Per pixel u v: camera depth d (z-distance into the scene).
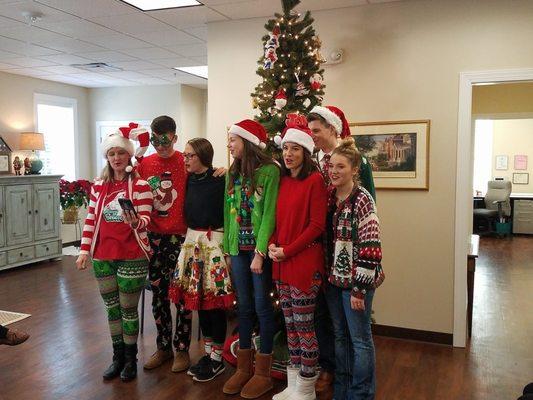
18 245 6.05
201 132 8.69
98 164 8.45
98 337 3.67
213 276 2.81
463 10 3.48
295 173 2.54
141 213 2.80
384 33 3.69
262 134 2.69
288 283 2.49
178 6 3.91
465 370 3.15
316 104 3.29
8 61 6.09
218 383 2.91
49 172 7.68
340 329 2.46
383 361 3.31
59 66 6.43
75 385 2.88
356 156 2.30
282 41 3.24
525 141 9.52
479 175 9.91
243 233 2.67
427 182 3.64
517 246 7.98
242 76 4.23
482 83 3.50
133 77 7.33
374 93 3.75
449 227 3.62
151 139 2.92
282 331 3.05
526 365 3.23
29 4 3.91
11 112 6.91
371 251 2.21
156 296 3.10
